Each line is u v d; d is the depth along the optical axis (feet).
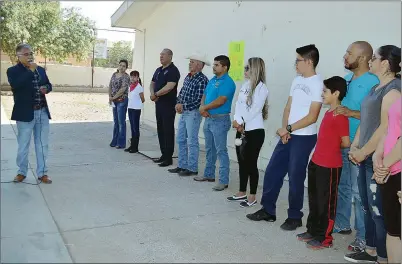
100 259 9.40
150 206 13.10
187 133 17.02
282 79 16.96
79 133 27.30
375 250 9.76
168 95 18.19
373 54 9.64
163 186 15.40
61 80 61.41
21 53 13.97
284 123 11.93
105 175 16.72
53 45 50.83
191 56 16.30
